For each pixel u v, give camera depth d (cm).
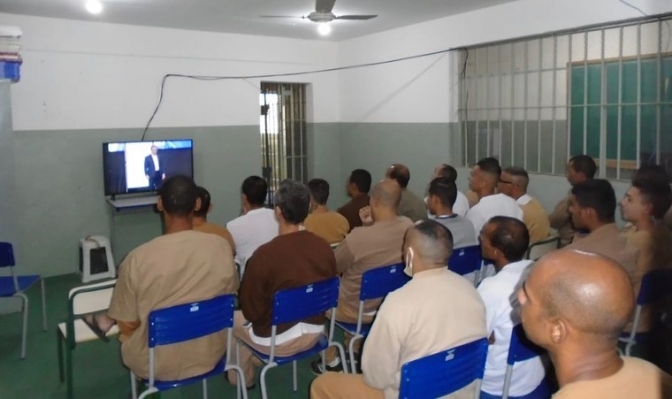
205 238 245
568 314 111
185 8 519
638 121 446
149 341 224
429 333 199
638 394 109
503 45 546
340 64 753
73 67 575
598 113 477
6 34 471
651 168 339
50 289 538
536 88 523
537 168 530
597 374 111
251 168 702
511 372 214
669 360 277
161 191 249
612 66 463
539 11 497
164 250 233
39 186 569
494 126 565
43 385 336
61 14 543
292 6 511
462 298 205
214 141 672
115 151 582
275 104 734
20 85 549
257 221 362
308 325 272
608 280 110
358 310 304
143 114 620
